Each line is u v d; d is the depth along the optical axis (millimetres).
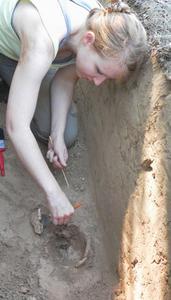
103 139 1905
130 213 1624
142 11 1751
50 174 1719
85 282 1784
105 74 1655
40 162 1699
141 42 1572
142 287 1527
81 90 2225
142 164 1545
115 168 1766
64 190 2010
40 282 1755
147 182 1512
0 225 1862
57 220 1742
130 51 1574
